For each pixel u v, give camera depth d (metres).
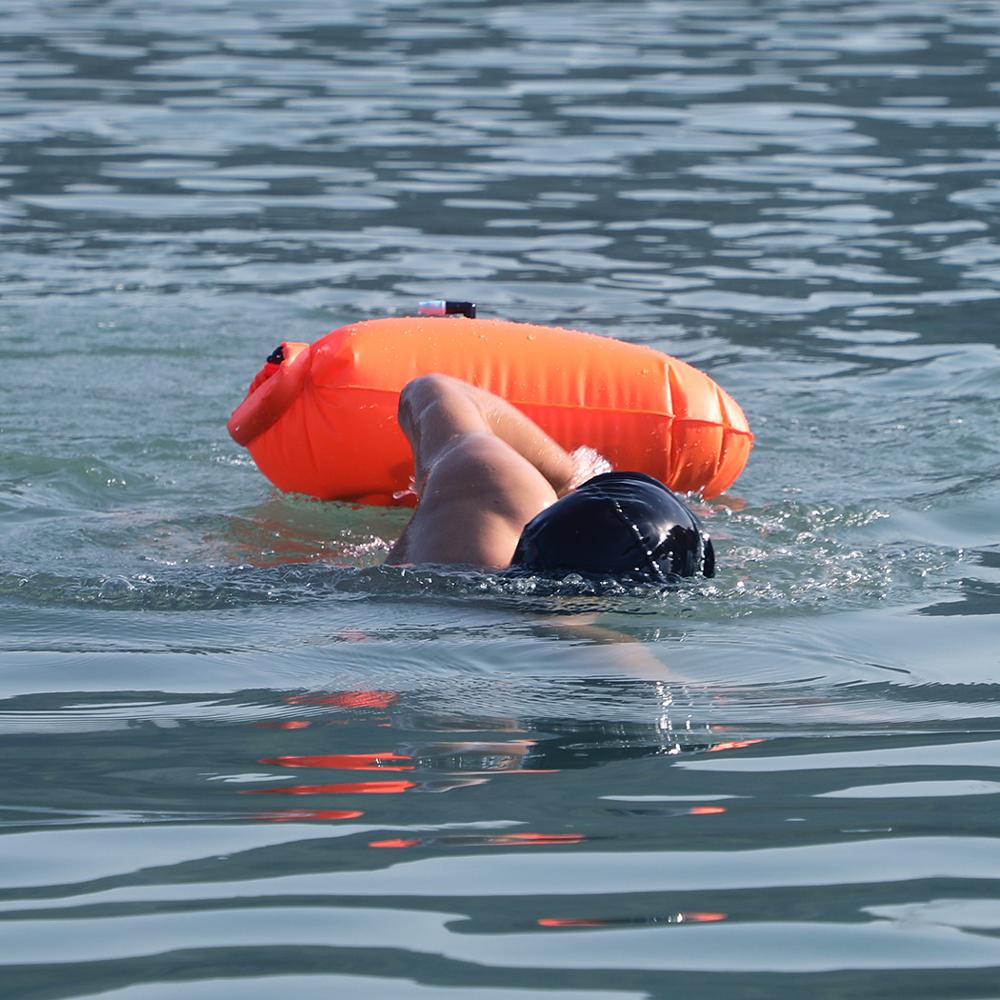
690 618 12.91
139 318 26.31
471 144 40.69
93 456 19.11
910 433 20.33
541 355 17.33
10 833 9.15
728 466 17.53
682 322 26.38
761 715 10.91
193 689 11.45
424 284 28.73
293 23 61.12
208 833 9.10
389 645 12.23
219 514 17.12
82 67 50.78
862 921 8.07
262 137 41.31
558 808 9.41
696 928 7.99
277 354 17.62
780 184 36.53
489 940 7.89
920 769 9.96
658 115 44.06
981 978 7.51
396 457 16.83
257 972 7.61
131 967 7.66
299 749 10.31
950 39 56.44
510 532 13.74
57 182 36.50
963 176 37.00
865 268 29.83
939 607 13.44
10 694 11.39
